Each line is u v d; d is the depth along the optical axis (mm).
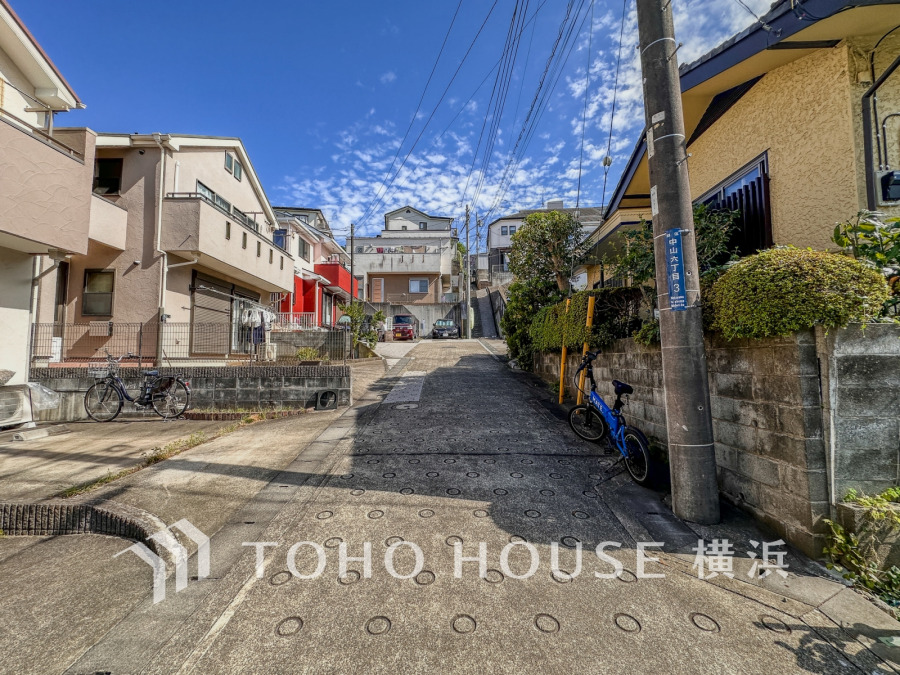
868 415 2275
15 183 4801
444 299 27969
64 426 5871
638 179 6188
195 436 4898
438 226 36000
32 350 6652
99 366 6641
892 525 2141
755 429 2695
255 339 10594
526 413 5590
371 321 15477
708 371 3174
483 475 3502
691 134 5320
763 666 1596
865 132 3266
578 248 9109
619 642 1710
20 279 5637
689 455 2713
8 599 2068
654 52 2883
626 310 4957
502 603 1945
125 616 1900
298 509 2922
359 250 29359
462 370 9617
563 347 6277
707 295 3053
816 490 2289
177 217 8156
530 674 1537
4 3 5602
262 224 13625
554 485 3307
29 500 3053
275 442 4637
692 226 2814
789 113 3854
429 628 1780
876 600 1978
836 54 3430
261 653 1646
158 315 7668
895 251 2607
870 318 2324
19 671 1586
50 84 6434
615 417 3818
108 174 8258
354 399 6883
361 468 3689
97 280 8016
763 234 4180
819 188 3574
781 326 2357
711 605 1945
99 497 3084
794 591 2041
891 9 2979
